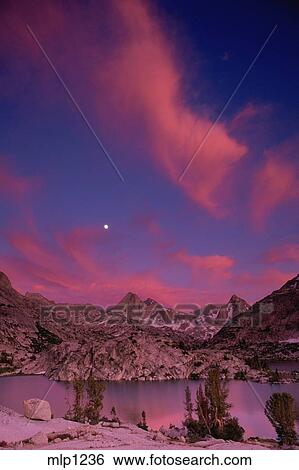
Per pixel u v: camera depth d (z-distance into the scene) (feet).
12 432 85.35
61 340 614.75
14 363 502.79
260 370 413.18
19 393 282.97
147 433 112.37
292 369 431.84
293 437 110.22
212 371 129.80
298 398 227.40
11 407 206.28
